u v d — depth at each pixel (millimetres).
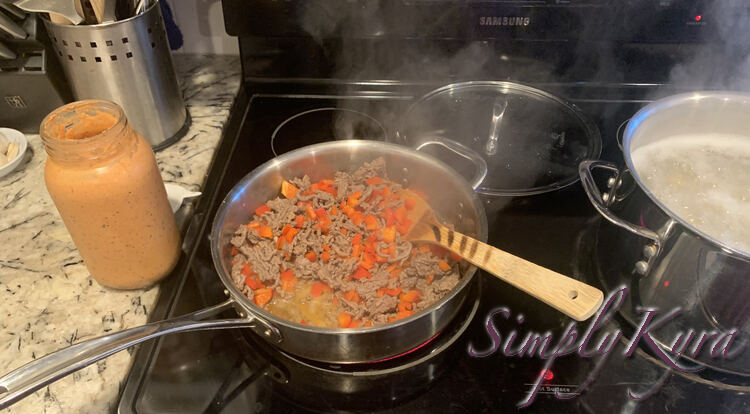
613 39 953
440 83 1063
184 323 577
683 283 635
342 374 645
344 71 1059
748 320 620
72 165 568
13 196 799
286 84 1070
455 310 649
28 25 800
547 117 974
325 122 1005
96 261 636
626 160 674
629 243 693
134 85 813
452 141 846
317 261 734
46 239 737
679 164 811
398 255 726
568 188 864
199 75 1064
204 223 812
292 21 955
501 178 865
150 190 621
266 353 669
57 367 512
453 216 795
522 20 934
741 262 565
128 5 790
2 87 834
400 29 958
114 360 605
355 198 795
